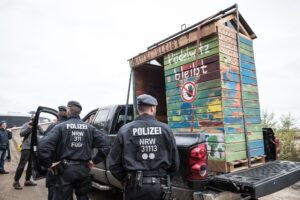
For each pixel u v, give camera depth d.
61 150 3.17
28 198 5.22
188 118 3.83
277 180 2.88
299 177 3.31
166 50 4.26
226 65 3.58
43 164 3.11
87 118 6.13
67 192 3.12
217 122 3.44
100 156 3.43
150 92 5.42
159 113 5.59
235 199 2.97
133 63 5.04
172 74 4.17
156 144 2.45
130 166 2.38
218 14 4.09
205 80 3.63
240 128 3.62
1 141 7.86
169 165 2.50
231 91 3.59
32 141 4.66
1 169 7.91
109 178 4.54
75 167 3.17
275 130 7.72
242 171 3.30
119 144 2.47
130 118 5.26
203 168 2.89
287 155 7.30
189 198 2.90
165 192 2.39
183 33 3.96
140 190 2.33
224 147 3.33
